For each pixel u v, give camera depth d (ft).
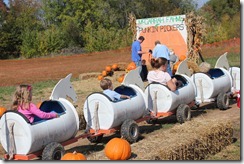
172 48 63.16
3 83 72.95
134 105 28.27
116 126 27.25
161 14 238.68
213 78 37.27
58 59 138.62
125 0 235.40
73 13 243.40
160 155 21.02
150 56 64.54
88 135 26.45
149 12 239.50
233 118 33.73
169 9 239.09
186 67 37.47
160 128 32.14
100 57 136.77
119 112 26.78
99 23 229.66
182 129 25.13
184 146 22.40
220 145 25.58
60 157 23.39
